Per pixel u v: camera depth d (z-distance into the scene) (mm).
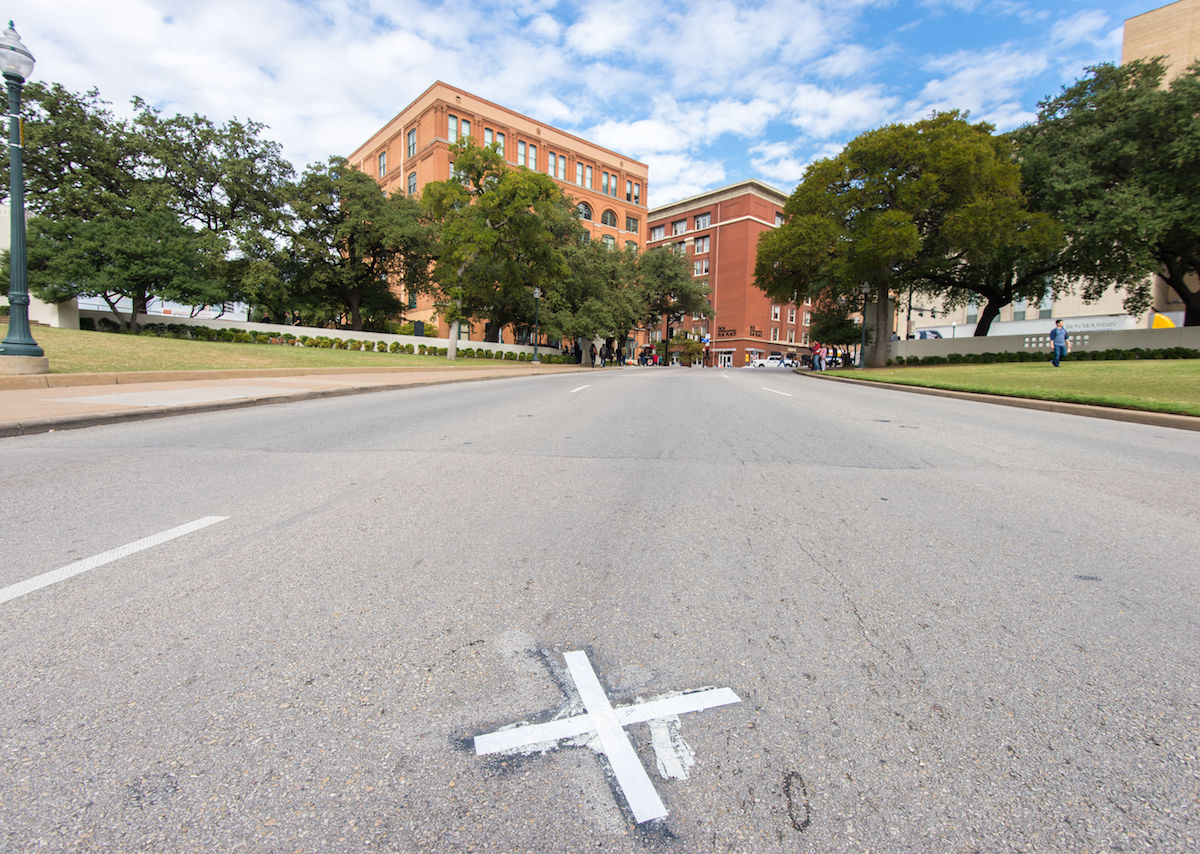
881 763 1784
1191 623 2641
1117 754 1806
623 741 1876
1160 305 47469
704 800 1655
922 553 3477
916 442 7539
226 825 1544
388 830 1545
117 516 3934
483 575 3070
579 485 5000
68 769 1700
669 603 2779
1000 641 2465
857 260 29172
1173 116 24938
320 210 40781
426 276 44688
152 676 2135
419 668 2227
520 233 34781
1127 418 10234
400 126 56156
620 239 67125
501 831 1548
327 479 5059
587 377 26297
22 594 2746
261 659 2256
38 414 7457
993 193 26203
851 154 29375
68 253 23672
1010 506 4535
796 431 8430
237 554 3297
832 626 2580
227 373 14719
